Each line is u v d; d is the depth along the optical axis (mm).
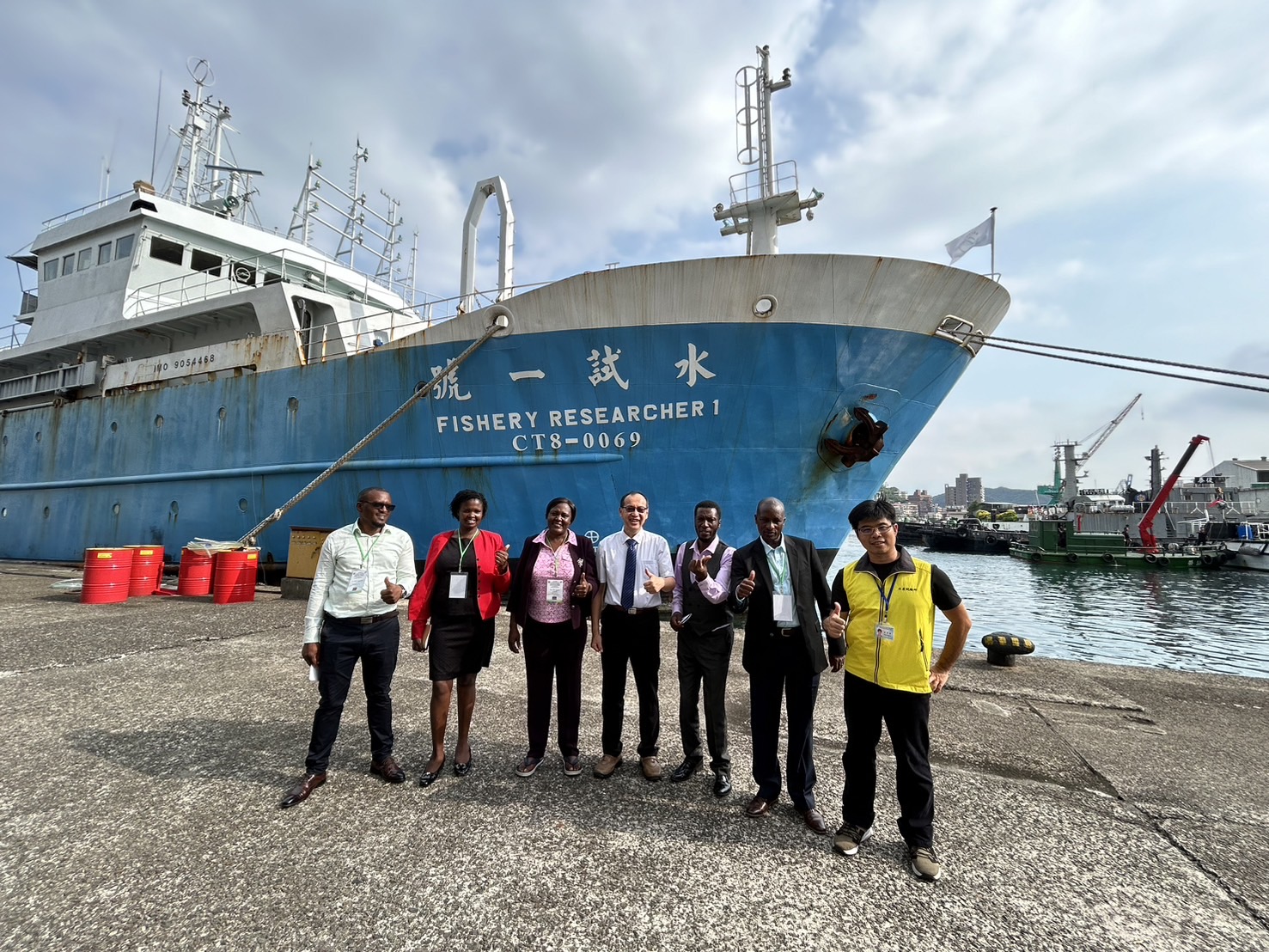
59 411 13773
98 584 8367
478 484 8656
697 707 3324
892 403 8000
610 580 3420
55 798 2920
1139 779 3414
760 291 7215
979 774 3436
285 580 9023
